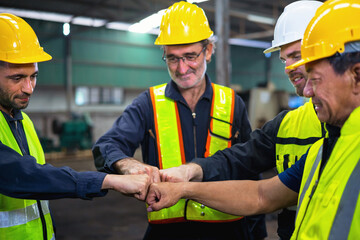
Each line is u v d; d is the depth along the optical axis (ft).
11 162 3.52
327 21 2.59
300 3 4.28
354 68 2.45
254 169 4.68
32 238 4.09
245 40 59.06
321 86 2.59
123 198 21.33
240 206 3.85
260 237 5.57
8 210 3.89
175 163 5.00
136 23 44.39
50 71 44.27
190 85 4.91
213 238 4.82
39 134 34.96
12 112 4.40
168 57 4.93
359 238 2.33
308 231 2.67
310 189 2.87
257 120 29.76
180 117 5.10
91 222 16.49
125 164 4.40
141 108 5.14
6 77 3.93
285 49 4.15
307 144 4.05
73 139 35.55
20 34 4.08
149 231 4.92
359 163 2.46
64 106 46.65
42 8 41.14
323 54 2.51
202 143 5.09
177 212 4.76
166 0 36.73
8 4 38.96
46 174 3.57
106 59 48.01
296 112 4.29
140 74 50.83
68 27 43.29
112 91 50.06
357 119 2.54
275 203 3.76
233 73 58.49
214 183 4.04
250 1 44.50
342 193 2.48
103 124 49.21
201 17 4.96
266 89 30.60
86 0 41.39
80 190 3.65
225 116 5.19
